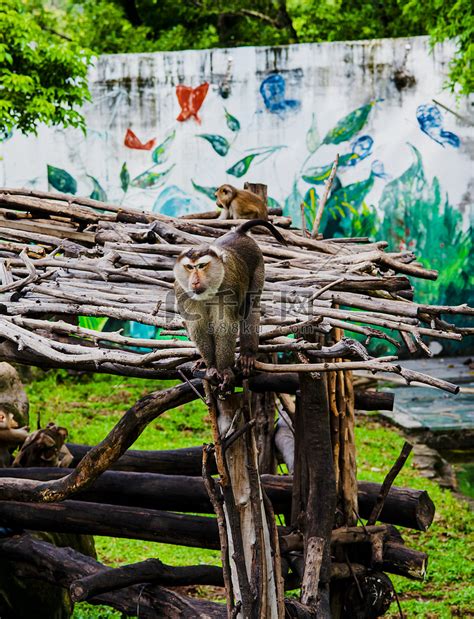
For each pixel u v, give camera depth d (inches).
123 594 221.5
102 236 242.7
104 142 642.8
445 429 518.9
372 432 533.3
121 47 847.1
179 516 235.6
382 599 243.9
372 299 185.0
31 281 209.8
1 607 253.4
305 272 207.3
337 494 241.8
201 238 230.2
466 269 638.5
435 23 618.8
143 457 285.3
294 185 636.1
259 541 186.2
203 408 576.7
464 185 629.3
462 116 622.2
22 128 544.7
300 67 626.8
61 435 265.6
